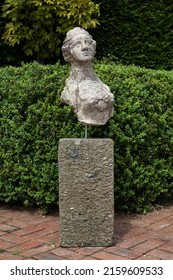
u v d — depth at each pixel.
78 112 3.87
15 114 4.57
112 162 3.77
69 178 3.77
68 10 6.36
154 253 3.71
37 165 4.49
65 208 3.80
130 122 4.44
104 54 6.88
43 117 4.39
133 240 3.98
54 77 4.53
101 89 3.83
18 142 4.52
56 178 4.43
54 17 6.49
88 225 3.81
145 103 4.64
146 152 4.61
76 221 3.81
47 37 6.47
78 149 3.74
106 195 3.79
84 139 3.76
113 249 3.79
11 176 4.65
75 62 3.95
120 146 4.42
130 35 6.87
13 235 4.11
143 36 6.89
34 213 4.73
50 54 6.75
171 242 3.95
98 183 3.78
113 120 4.34
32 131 4.47
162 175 4.79
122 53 6.88
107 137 4.34
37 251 3.74
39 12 6.32
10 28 6.42
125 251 3.74
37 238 4.03
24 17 6.48
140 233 4.16
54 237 4.05
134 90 4.57
